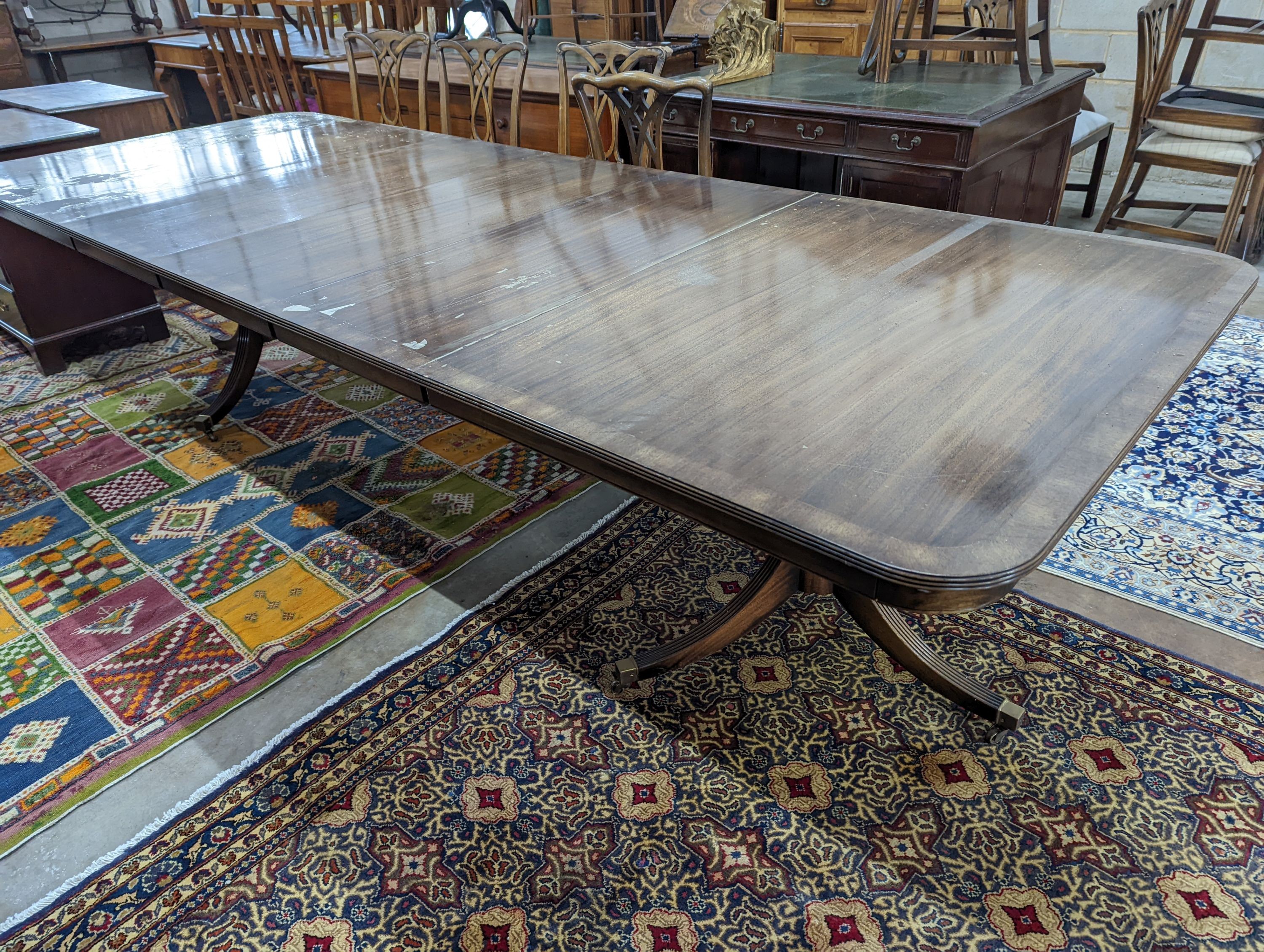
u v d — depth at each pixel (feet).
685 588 6.43
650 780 4.98
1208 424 8.01
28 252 9.48
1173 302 4.43
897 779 4.90
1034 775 4.86
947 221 5.83
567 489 7.69
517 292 5.04
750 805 4.80
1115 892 4.24
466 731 5.34
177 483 7.95
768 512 3.01
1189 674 5.41
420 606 6.37
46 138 10.06
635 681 5.52
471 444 8.45
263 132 9.75
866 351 4.11
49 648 6.11
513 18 15.96
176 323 11.43
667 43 11.09
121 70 23.07
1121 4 14.10
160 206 7.11
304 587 6.60
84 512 7.57
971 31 10.27
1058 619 5.92
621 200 6.67
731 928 4.20
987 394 3.68
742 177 10.73
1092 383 3.72
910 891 4.32
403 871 4.55
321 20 15.96
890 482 3.14
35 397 9.58
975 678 5.50
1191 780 4.76
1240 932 4.03
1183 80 12.00
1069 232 5.51
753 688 5.56
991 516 2.93
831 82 10.44
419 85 11.16
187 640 6.13
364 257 5.75
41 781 5.13
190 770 5.17
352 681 5.74
